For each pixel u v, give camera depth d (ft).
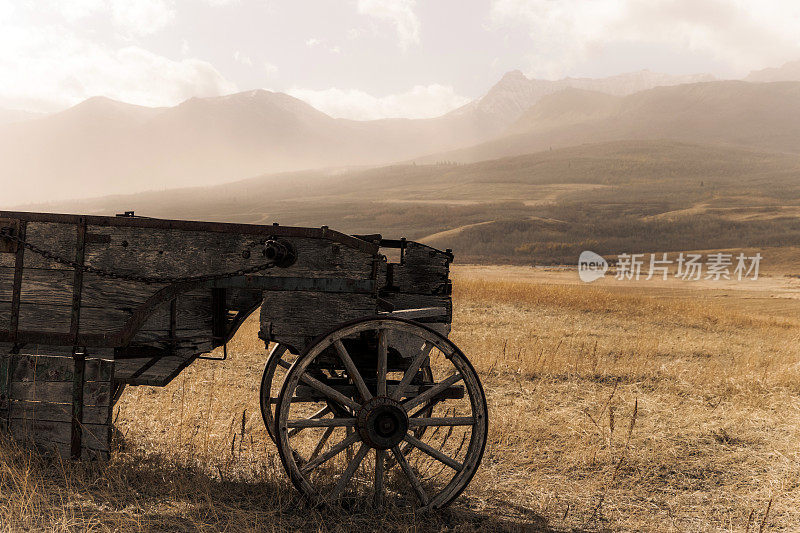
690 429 22.93
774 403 27.12
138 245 15.08
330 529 13.61
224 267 14.88
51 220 15.19
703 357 40.45
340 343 14.16
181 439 18.39
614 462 19.51
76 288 15.21
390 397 14.42
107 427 14.89
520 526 14.65
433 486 16.65
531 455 19.88
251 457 17.72
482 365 31.81
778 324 69.87
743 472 19.07
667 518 15.94
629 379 31.42
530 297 71.72
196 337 16.03
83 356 14.82
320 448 17.39
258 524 13.38
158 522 13.21
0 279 15.39
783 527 15.53
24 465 14.32
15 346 15.69
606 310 67.26
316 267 14.64
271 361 17.83
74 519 12.70
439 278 17.35
